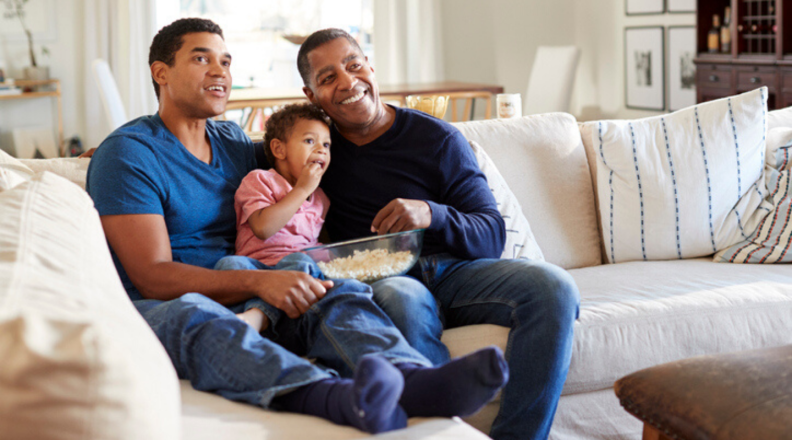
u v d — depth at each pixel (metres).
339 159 2.02
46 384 0.70
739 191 2.29
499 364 1.13
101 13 6.07
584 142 2.54
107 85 4.59
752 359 1.41
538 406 1.61
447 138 1.97
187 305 1.40
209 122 2.01
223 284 1.60
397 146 1.98
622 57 6.86
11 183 1.52
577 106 7.58
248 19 6.74
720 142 2.30
